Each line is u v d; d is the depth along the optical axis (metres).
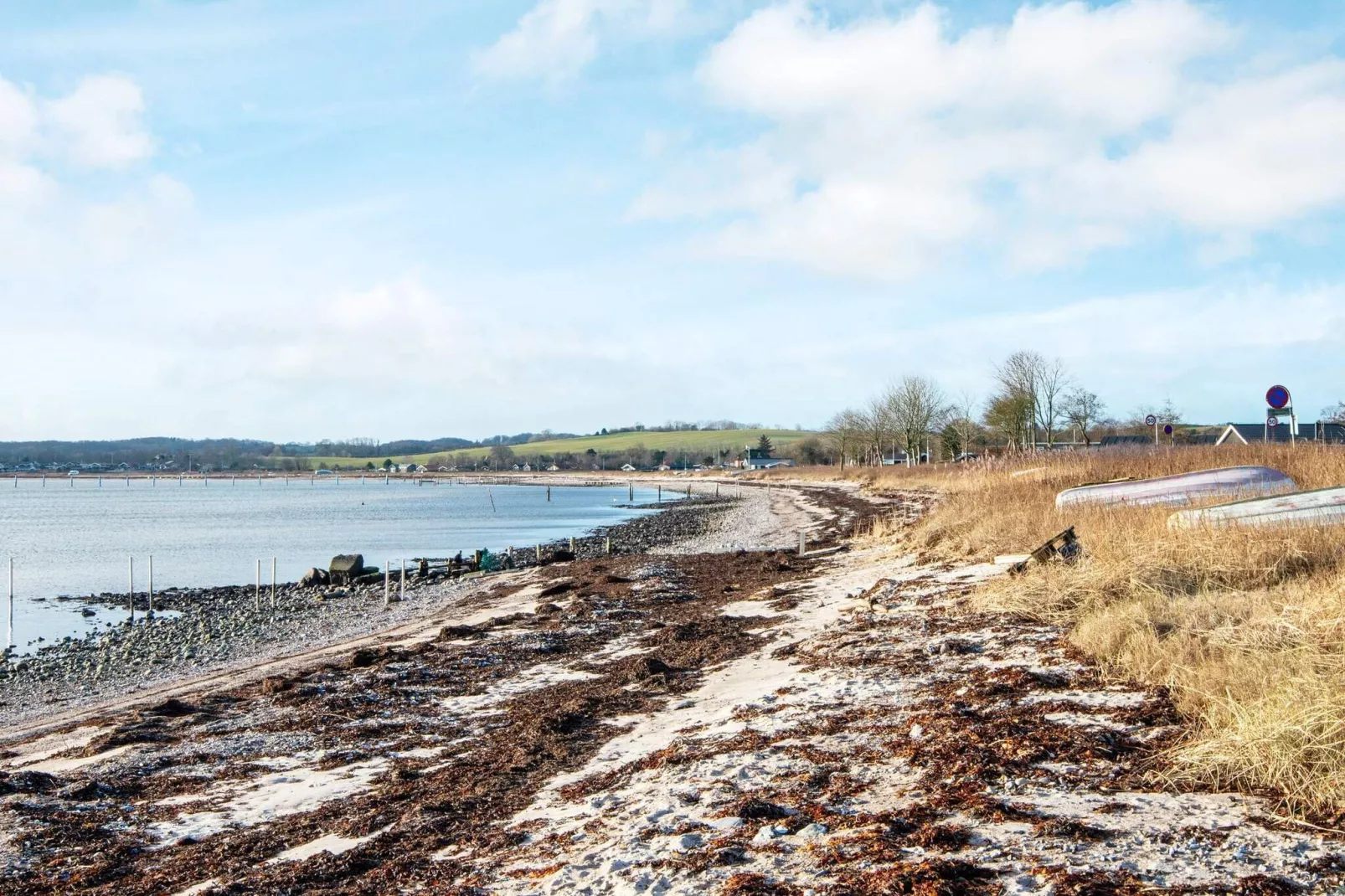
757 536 46.78
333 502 122.62
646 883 6.19
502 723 12.79
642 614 21.58
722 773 8.65
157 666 23.39
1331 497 16.30
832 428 124.56
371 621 27.86
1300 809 6.48
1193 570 13.43
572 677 15.38
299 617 30.12
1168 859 5.82
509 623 21.77
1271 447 28.05
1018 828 6.49
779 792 7.87
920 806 7.06
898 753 8.58
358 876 7.52
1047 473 33.22
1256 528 14.62
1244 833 6.16
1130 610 11.74
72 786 10.89
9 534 68.62
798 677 12.69
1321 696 7.40
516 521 78.69
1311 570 12.98
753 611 20.08
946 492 44.62
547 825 8.20
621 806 8.25
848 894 5.62
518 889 6.60
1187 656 9.86
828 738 9.41
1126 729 8.49
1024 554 18.27
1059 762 7.81
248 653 24.20
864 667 12.52
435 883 7.11
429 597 31.77
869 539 31.94
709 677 14.08
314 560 49.59
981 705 9.70
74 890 7.91
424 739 12.37
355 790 10.35
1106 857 5.91
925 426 89.25
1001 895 5.45
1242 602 11.56
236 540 62.44
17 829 9.45
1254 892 5.29
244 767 11.53
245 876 7.81
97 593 38.50
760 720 10.52
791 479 121.69
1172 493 22.52
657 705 12.80
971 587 16.98
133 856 8.67
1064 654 11.34
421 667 16.92
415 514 90.94
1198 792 6.99
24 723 17.30
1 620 32.09
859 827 6.81
